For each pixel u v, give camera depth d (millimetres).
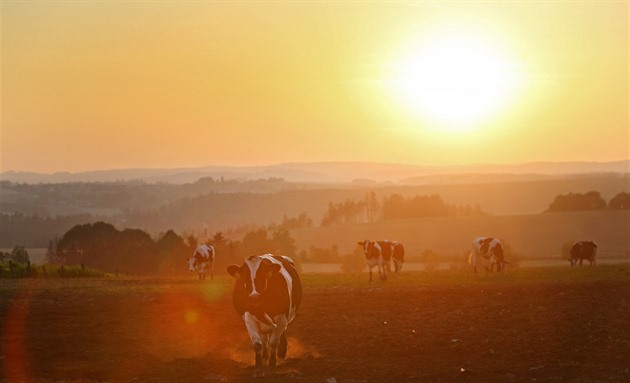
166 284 39562
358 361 17500
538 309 25281
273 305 15984
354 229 187875
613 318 23234
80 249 91375
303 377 15516
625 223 168250
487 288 32906
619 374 15984
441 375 16000
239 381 15242
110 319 23844
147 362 17797
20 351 19047
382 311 25328
